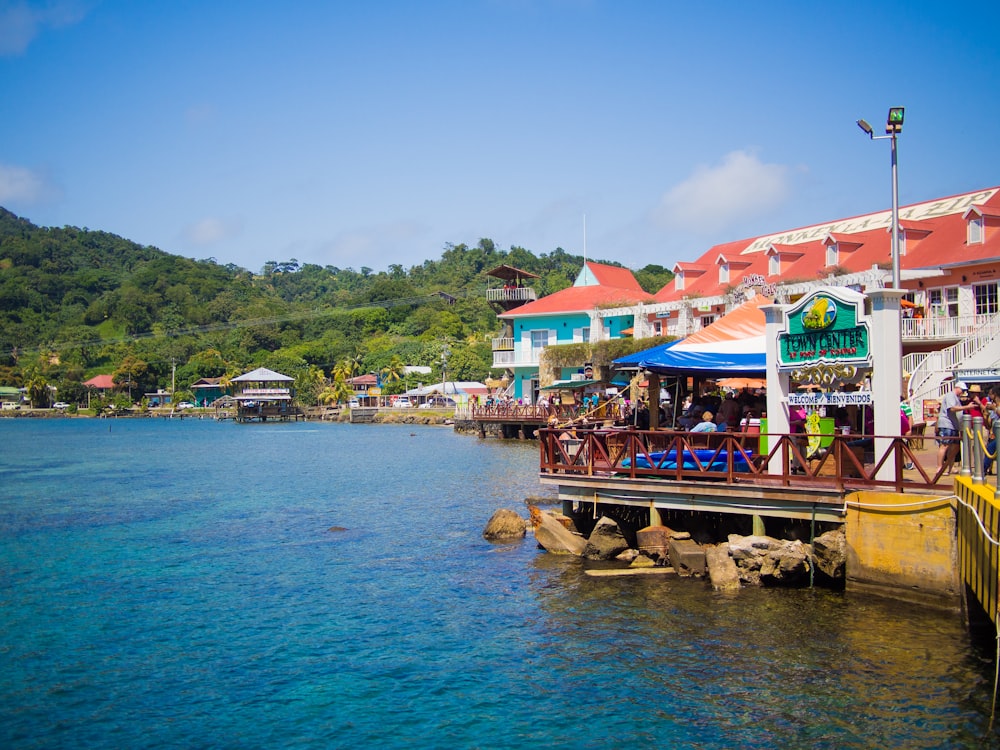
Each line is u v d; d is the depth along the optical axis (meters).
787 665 14.57
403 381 127.56
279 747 12.40
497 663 15.38
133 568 23.27
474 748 12.22
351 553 24.64
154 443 78.00
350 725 13.05
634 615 17.44
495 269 87.81
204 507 34.66
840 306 19.09
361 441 76.12
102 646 16.75
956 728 12.20
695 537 21.23
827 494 18.00
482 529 27.66
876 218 58.09
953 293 44.38
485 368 128.25
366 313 162.38
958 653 14.72
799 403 20.03
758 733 12.37
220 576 22.22
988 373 33.06
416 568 22.44
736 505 19.55
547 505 29.95
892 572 17.03
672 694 13.74
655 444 24.02
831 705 13.08
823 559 17.97
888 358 18.44
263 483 43.06
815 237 61.81
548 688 14.20
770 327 20.42
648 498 21.23
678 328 62.03
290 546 25.95
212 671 15.34
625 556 21.50
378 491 38.44
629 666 14.90
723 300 56.31
